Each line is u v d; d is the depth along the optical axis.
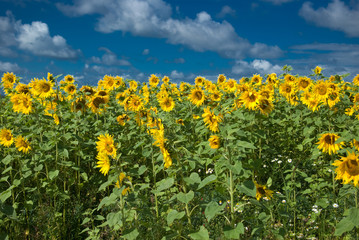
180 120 7.31
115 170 3.65
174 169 3.65
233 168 3.27
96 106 7.56
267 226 3.97
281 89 9.06
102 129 6.76
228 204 4.23
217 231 3.94
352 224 3.19
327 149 4.64
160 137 3.58
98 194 6.16
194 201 4.23
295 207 4.50
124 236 3.34
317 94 7.15
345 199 4.28
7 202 5.44
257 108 5.66
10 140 5.37
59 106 6.86
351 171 3.43
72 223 5.14
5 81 8.51
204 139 7.20
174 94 10.44
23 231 4.81
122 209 3.55
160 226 3.99
